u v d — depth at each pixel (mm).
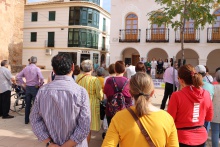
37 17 36938
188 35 19844
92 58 36781
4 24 14031
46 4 35969
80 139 2203
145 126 1803
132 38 21125
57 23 35875
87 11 35656
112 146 1820
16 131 5699
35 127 2221
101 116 5070
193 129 2689
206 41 19453
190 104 2674
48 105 2186
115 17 21516
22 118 6980
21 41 27578
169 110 2736
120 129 1848
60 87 2219
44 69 35781
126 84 3922
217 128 3852
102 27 40344
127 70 7324
